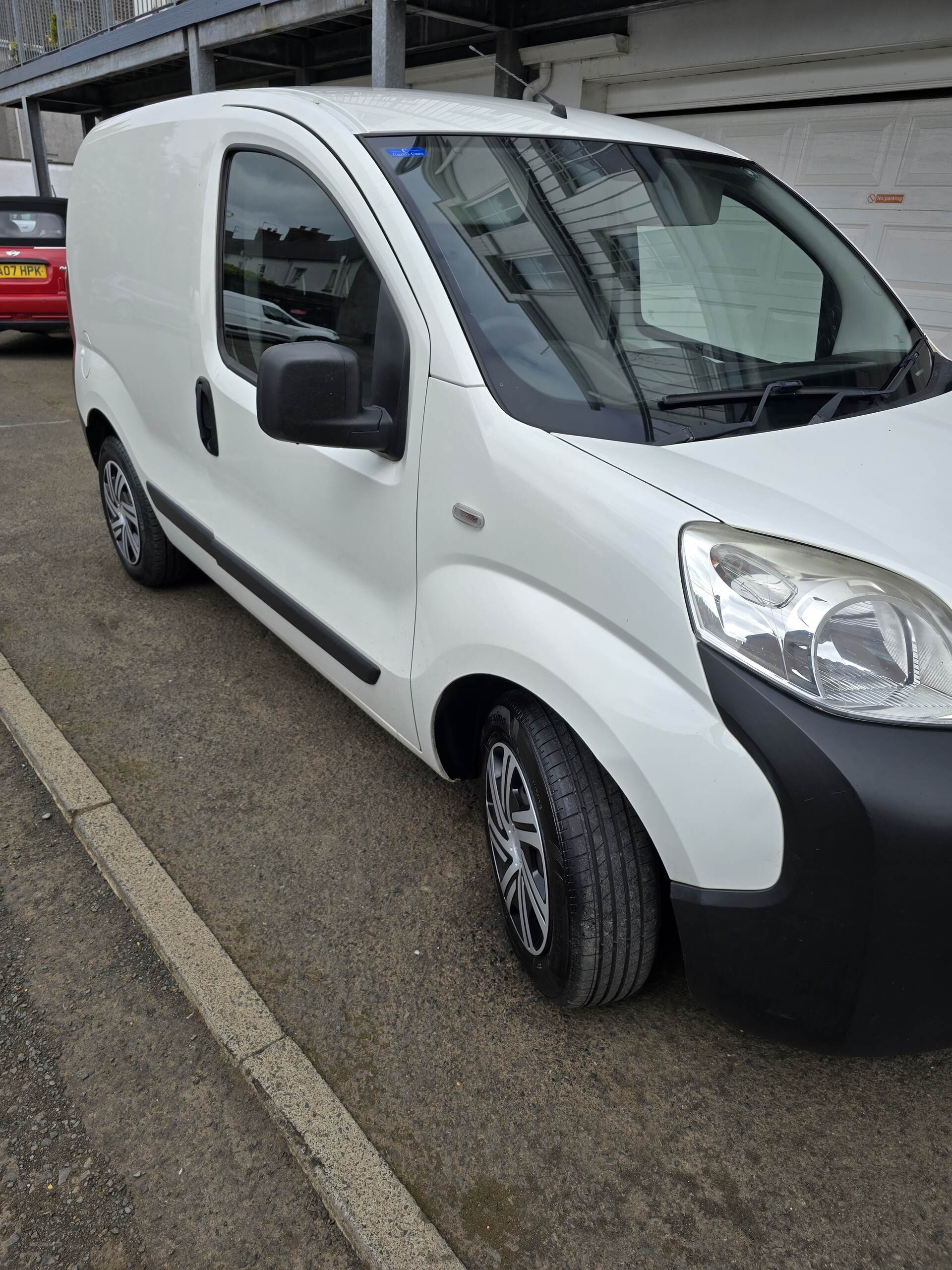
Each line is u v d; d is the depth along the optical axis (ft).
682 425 6.19
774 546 5.02
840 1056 5.22
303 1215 5.33
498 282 6.60
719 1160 5.61
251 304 8.61
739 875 4.96
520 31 23.81
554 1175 5.49
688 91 21.26
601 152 8.05
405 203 6.70
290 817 8.56
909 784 4.53
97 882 7.84
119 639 11.84
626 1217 5.28
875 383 7.47
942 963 4.76
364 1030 6.41
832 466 5.93
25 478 18.44
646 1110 5.91
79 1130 5.77
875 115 18.26
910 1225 5.26
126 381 11.66
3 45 47.91
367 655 7.58
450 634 6.41
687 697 5.00
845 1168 5.58
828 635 4.77
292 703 10.45
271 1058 6.09
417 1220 5.15
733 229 8.22
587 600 5.42
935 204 17.81
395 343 6.63
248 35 27.09
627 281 7.14
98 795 8.64
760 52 19.31
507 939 7.22
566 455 5.64
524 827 6.31
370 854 8.11
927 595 4.91
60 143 71.56
